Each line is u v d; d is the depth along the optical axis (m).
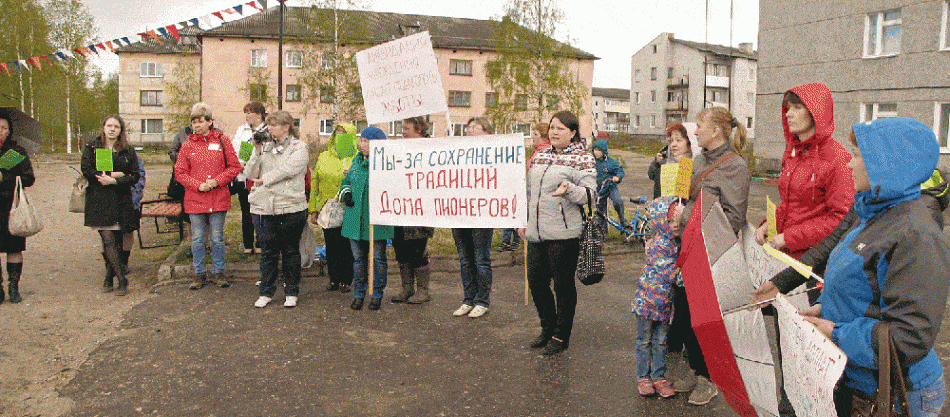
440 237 10.03
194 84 45.03
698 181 4.03
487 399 4.15
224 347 5.12
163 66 58.12
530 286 5.10
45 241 10.09
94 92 51.84
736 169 3.90
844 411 2.45
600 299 6.71
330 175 6.95
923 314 2.10
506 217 5.59
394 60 6.41
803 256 3.07
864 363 2.24
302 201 6.30
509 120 28.33
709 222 2.86
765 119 27.14
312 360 4.86
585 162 4.82
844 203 3.48
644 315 4.11
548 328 5.12
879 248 2.22
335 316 6.04
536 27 27.03
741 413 2.75
